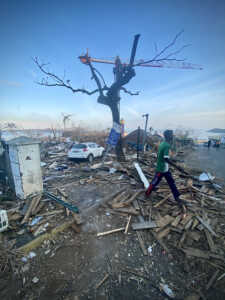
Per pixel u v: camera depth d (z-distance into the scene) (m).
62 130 23.81
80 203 4.41
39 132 20.59
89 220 3.58
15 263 2.35
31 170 4.54
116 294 1.98
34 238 2.86
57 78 7.90
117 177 6.71
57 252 2.65
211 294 1.99
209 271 2.32
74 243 2.87
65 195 4.86
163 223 3.37
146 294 1.99
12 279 2.13
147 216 3.72
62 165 9.34
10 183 4.98
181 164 9.60
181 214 3.76
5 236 2.95
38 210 3.83
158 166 4.13
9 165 4.86
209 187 5.90
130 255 2.62
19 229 3.18
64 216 3.65
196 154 15.30
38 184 4.74
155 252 2.68
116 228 3.29
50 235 3.00
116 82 8.35
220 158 12.89
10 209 3.84
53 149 14.55
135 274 2.27
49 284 2.08
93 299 1.91
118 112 9.18
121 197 4.71
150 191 4.45
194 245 2.83
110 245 2.84
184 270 2.34
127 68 7.85
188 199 4.63
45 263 2.42
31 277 2.17
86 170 7.91
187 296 1.96
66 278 2.18
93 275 2.24
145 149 15.76
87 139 19.61
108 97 9.09
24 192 4.42
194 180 6.64
